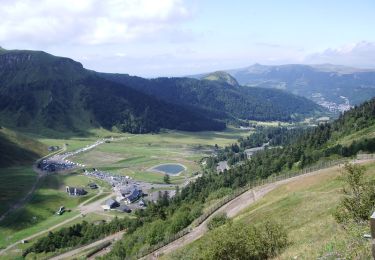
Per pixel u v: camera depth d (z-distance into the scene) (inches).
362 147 6161.4
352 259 951.0
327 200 2469.2
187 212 4618.6
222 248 1521.9
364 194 1342.3
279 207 2903.5
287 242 1592.0
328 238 1355.8
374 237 709.3
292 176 4798.2
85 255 5467.5
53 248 6382.9
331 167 4537.4
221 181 7642.7
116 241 5713.6
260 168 7568.9
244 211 3686.0
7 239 7062.0
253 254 1504.7
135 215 7696.9
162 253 3277.6
